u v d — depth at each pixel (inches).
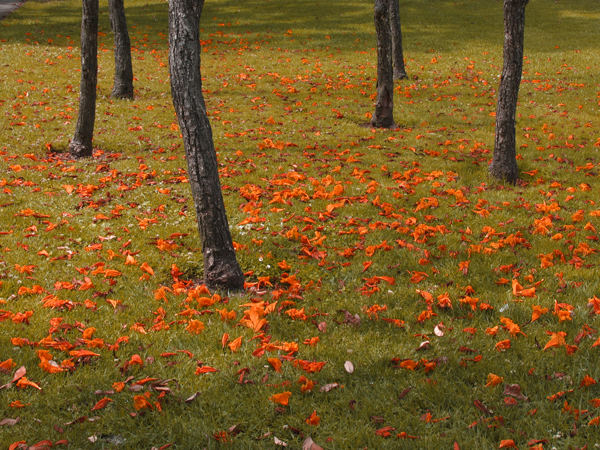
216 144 522.0
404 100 701.3
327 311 249.4
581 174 442.9
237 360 211.9
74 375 200.5
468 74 830.5
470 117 628.1
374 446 169.3
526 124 599.5
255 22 1224.2
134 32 1115.3
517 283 253.6
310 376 202.5
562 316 230.4
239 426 178.1
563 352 212.2
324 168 454.3
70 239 321.1
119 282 274.5
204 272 271.7
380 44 570.3
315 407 186.7
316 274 282.7
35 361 208.4
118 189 399.2
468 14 1302.9
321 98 706.2
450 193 394.6
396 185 415.2
